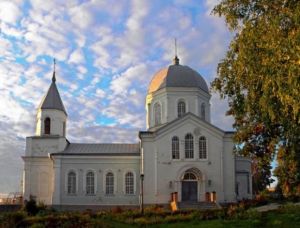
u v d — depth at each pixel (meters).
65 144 61.03
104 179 57.38
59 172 56.97
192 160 54.06
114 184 57.25
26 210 34.00
